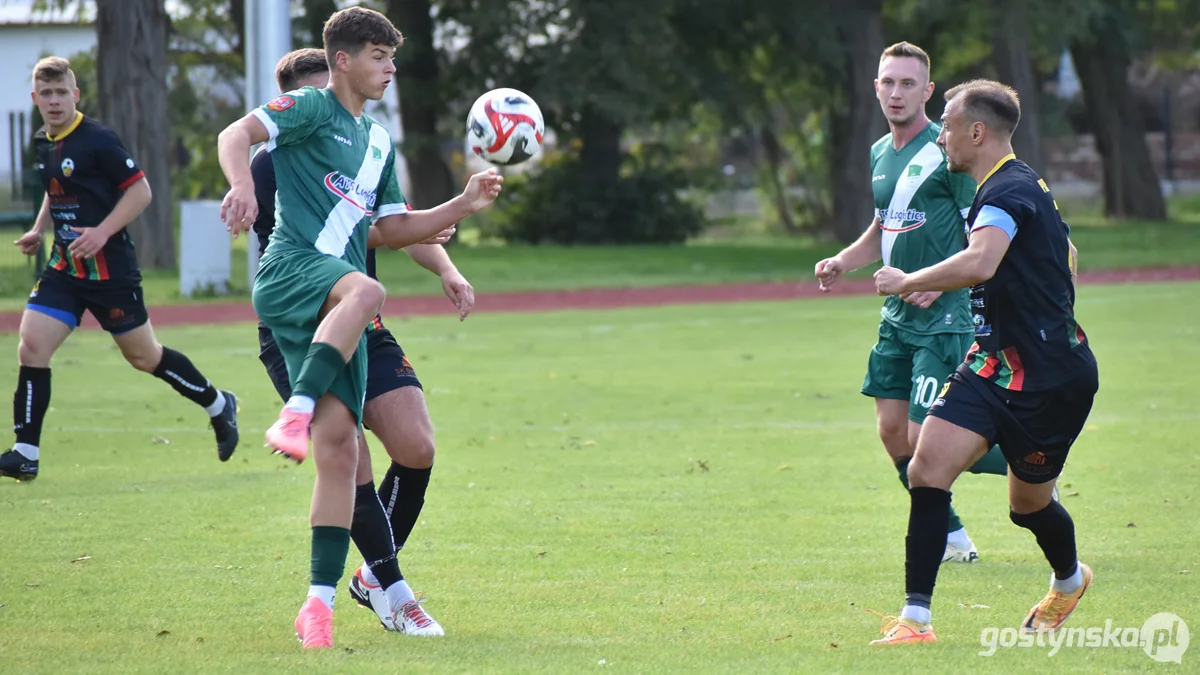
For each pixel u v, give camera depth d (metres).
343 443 17.83
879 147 25.25
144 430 38.59
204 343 62.22
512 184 149.25
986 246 17.30
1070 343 17.72
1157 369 50.56
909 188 24.36
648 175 146.50
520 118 19.80
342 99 18.67
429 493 29.41
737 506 28.00
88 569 22.23
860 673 15.84
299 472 32.03
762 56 156.88
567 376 51.09
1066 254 17.83
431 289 92.88
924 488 17.97
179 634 18.25
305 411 16.47
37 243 30.17
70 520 26.22
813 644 17.64
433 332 67.94
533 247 135.25
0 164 185.88
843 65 137.25
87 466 32.62
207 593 20.72
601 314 78.06
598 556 23.50
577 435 37.75
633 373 51.97
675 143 195.50
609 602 20.33
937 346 23.89
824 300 86.88
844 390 47.09
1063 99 198.75
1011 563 23.34
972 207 17.98
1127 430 37.44
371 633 18.67
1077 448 34.72
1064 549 18.58
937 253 24.22
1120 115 165.88
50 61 29.28
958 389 18.17
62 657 16.80
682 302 86.00
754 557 23.45
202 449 35.38
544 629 18.72
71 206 29.78
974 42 153.25
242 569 22.33
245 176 17.19
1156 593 20.59
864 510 27.59
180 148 155.12
